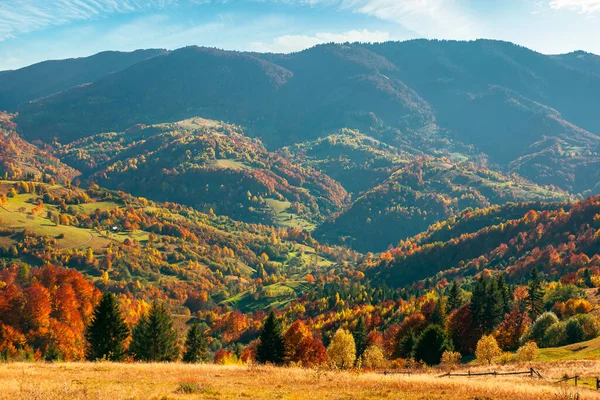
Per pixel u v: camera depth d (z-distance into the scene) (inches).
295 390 1263.5
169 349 2947.8
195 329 3636.8
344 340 3171.8
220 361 3811.5
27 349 3533.5
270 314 2783.0
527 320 3796.8
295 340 3056.1
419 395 1198.9
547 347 3110.2
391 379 1477.6
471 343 3821.4
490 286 3983.8
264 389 1262.3
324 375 1569.9
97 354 2667.3
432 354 3006.9
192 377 1464.1
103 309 2694.4
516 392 1227.9
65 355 3821.4
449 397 1175.0
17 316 3959.2
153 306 2918.3
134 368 1737.2
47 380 1311.5
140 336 2957.7
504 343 3634.4
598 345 2600.9
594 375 1649.9
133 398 1021.2
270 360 2719.0
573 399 1136.8
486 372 1940.2
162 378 1440.7
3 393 1016.2
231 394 1157.1
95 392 1071.6
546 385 1433.3
